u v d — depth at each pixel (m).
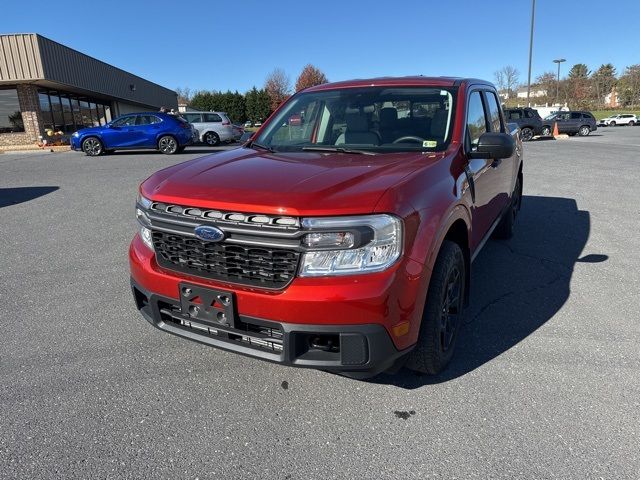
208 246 2.49
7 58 19.66
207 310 2.54
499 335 3.53
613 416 2.60
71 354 3.29
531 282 4.57
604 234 6.21
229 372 3.07
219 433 2.51
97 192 9.19
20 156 17.08
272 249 2.35
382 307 2.30
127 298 4.20
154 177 3.00
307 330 2.32
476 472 2.23
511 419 2.59
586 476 2.19
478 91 4.18
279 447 2.41
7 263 5.13
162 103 44.47
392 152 3.24
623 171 11.88
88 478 2.21
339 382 2.96
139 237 2.98
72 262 5.15
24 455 2.35
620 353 3.25
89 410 2.69
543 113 52.78
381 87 3.88
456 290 3.10
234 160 3.13
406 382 2.94
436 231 2.57
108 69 28.66
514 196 6.00
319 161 2.97
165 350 3.34
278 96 63.88
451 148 3.25
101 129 16.98
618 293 4.28
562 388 2.86
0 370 3.08
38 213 7.46
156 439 2.47
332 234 2.28
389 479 2.20
